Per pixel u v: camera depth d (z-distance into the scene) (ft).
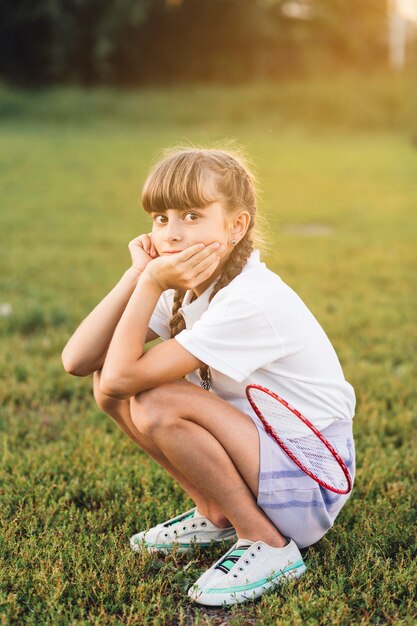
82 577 7.18
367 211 33.53
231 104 71.67
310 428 7.09
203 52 90.68
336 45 92.32
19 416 11.70
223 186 7.23
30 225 28.96
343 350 14.62
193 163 7.18
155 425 7.07
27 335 15.98
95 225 29.40
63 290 19.43
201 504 8.10
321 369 7.51
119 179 41.65
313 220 31.71
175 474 7.95
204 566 7.93
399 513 8.62
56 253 24.08
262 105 71.41
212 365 7.04
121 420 7.81
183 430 7.07
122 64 89.92
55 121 70.54
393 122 69.46
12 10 86.38
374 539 7.99
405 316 17.16
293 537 7.59
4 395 12.41
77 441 10.73
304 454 7.36
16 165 45.14
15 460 10.05
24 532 8.30
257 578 7.23
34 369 13.46
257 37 88.94
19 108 72.28
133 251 8.13
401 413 11.71
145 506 8.79
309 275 21.36
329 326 16.14
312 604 6.86
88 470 9.70
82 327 8.00
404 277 21.12
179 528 8.12
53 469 9.70
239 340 7.10
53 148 53.31
